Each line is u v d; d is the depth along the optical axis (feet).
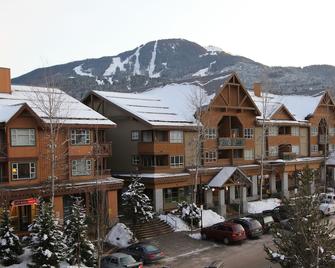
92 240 120.06
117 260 97.19
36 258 98.12
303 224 74.13
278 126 214.69
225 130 190.70
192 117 173.58
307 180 80.84
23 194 119.55
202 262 110.32
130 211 132.57
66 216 127.44
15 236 104.53
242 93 192.44
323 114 244.83
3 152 121.80
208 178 172.24
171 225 144.05
